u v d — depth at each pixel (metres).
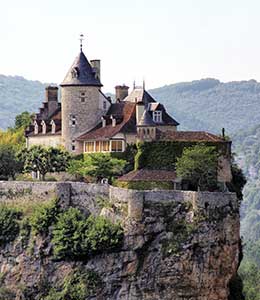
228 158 160.88
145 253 142.00
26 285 143.50
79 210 146.50
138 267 141.38
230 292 147.88
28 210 148.12
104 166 165.00
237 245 148.75
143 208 143.00
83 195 147.38
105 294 140.88
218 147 160.12
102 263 142.00
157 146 161.38
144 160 161.75
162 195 144.00
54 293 141.62
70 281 141.50
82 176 169.00
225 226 145.75
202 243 143.00
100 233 141.62
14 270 144.62
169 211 143.38
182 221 143.12
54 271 143.12
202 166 155.25
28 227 146.50
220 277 145.25
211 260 143.75
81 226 143.25
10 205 149.62
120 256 141.62
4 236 146.50
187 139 161.25
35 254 144.38
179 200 144.38
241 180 170.25
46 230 145.12
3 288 143.75
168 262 141.62
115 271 141.38
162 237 142.50
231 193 147.38
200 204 143.62
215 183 157.25
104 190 146.75
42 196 148.38
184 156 156.25
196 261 142.62
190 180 155.75
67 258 143.00
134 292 140.88
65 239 142.75
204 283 143.25
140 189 155.75
